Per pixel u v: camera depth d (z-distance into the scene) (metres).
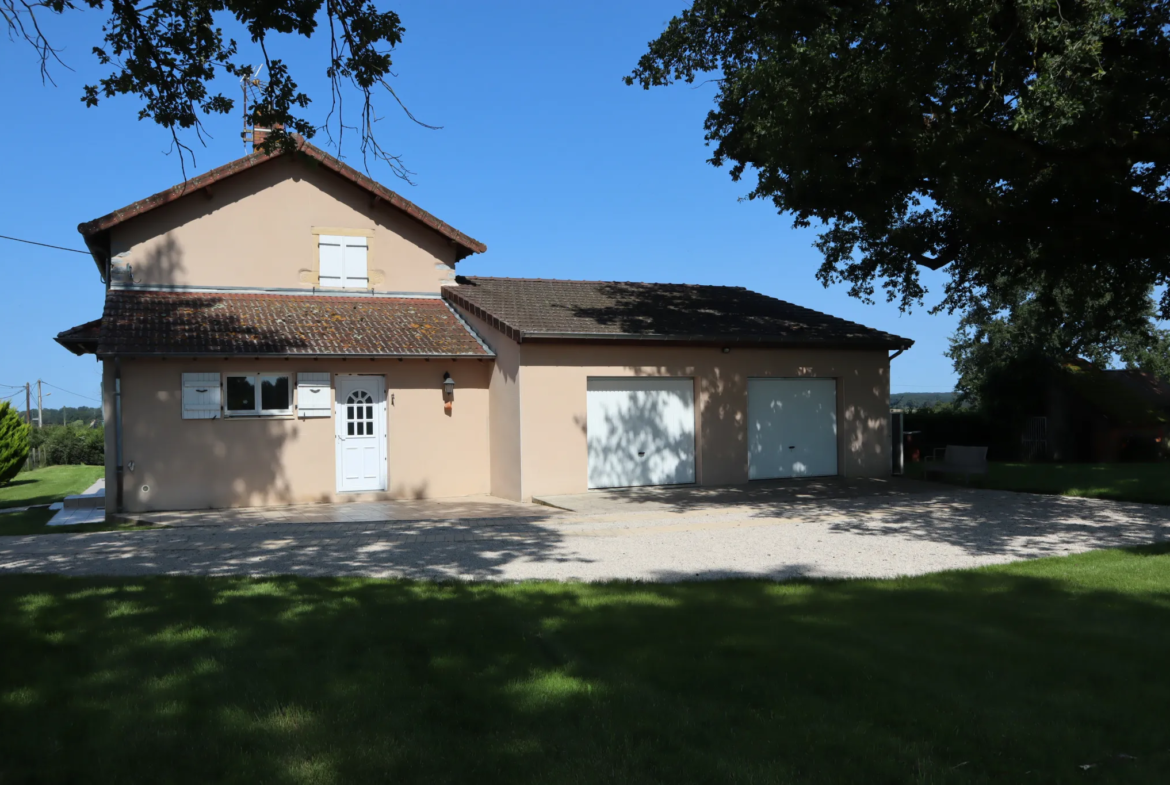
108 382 13.80
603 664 5.29
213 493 14.38
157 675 5.02
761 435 17.45
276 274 16.91
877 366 18.53
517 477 15.07
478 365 16.48
